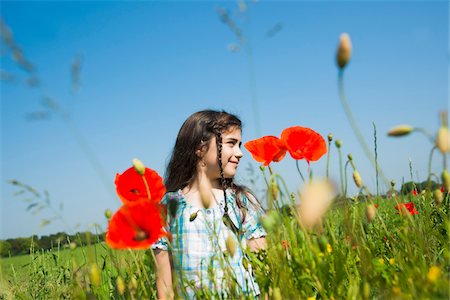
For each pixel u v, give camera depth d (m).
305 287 2.13
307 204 1.72
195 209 3.47
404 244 2.38
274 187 2.04
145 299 2.38
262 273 2.25
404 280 1.96
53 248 4.47
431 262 2.19
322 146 2.18
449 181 1.85
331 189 1.78
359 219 2.27
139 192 2.38
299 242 2.09
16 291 3.90
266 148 2.38
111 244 2.09
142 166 2.15
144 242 2.11
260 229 3.45
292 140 2.23
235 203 3.54
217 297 2.27
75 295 2.38
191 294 3.04
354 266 2.21
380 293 2.02
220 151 3.53
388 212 3.06
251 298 2.35
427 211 2.50
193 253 3.26
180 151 3.85
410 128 1.69
